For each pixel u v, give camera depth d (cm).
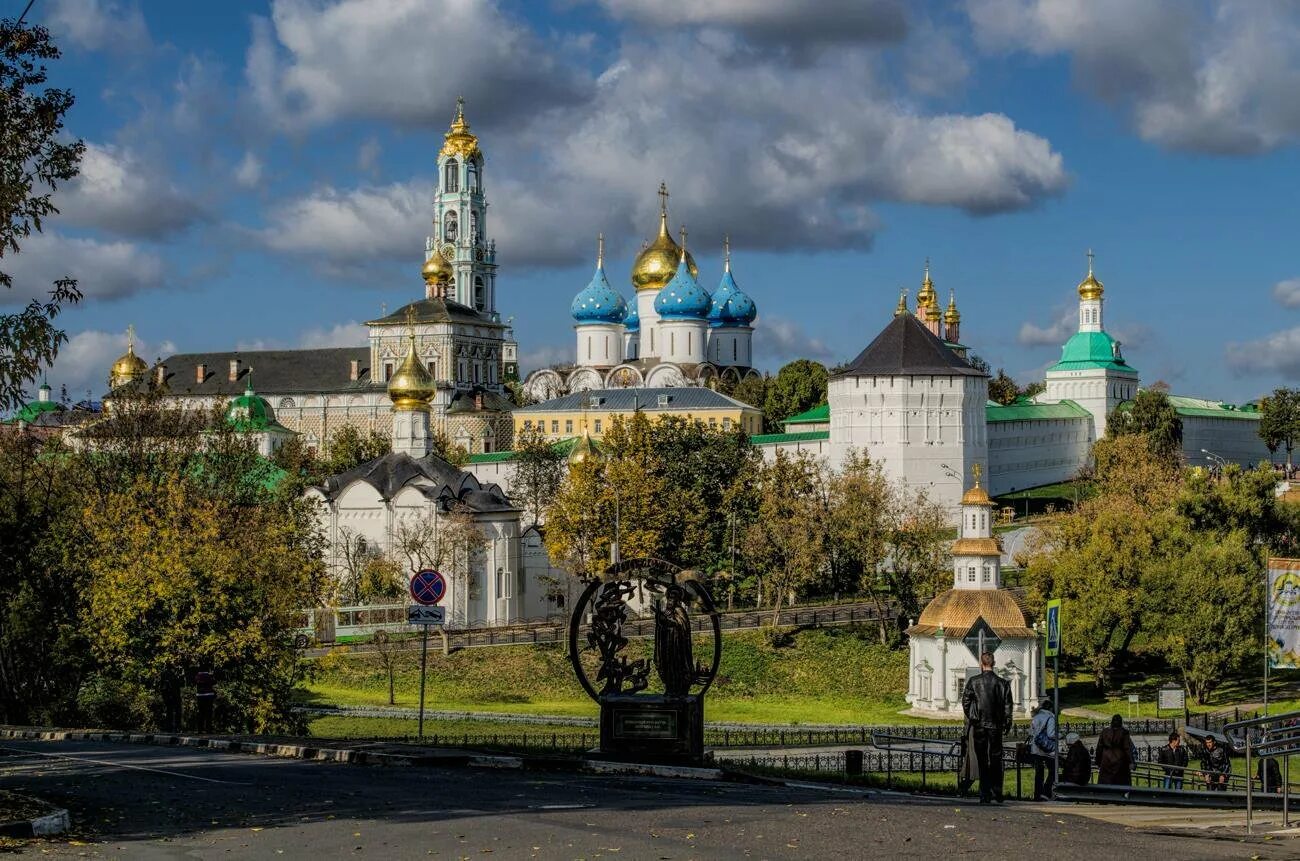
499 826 3309
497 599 16250
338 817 3447
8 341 4350
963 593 13150
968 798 4444
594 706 12212
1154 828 3516
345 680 13075
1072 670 14662
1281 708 12300
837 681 13900
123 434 11800
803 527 15738
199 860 2939
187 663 8031
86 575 8538
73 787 3972
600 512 16762
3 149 4419
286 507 13588
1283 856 3064
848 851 3030
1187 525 15250
